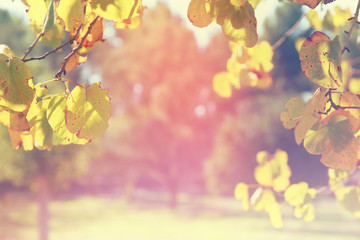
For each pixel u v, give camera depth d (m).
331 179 1.65
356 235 26.28
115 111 46.19
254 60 1.83
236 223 34.00
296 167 25.59
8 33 10.33
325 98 1.07
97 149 21.39
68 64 0.95
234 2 0.93
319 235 26.44
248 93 38.69
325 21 1.81
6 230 29.55
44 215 21.84
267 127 27.20
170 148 48.12
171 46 36.97
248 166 28.39
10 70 0.84
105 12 0.91
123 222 35.09
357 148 1.03
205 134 45.41
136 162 53.34
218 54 32.94
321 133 1.04
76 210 44.00
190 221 35.69
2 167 18.05
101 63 37.84
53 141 0.93
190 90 39.16
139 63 38.72
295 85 35.31
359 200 1.64
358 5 1.24
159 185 77.81
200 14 0.98
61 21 0.92
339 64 1.02
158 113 43.81
